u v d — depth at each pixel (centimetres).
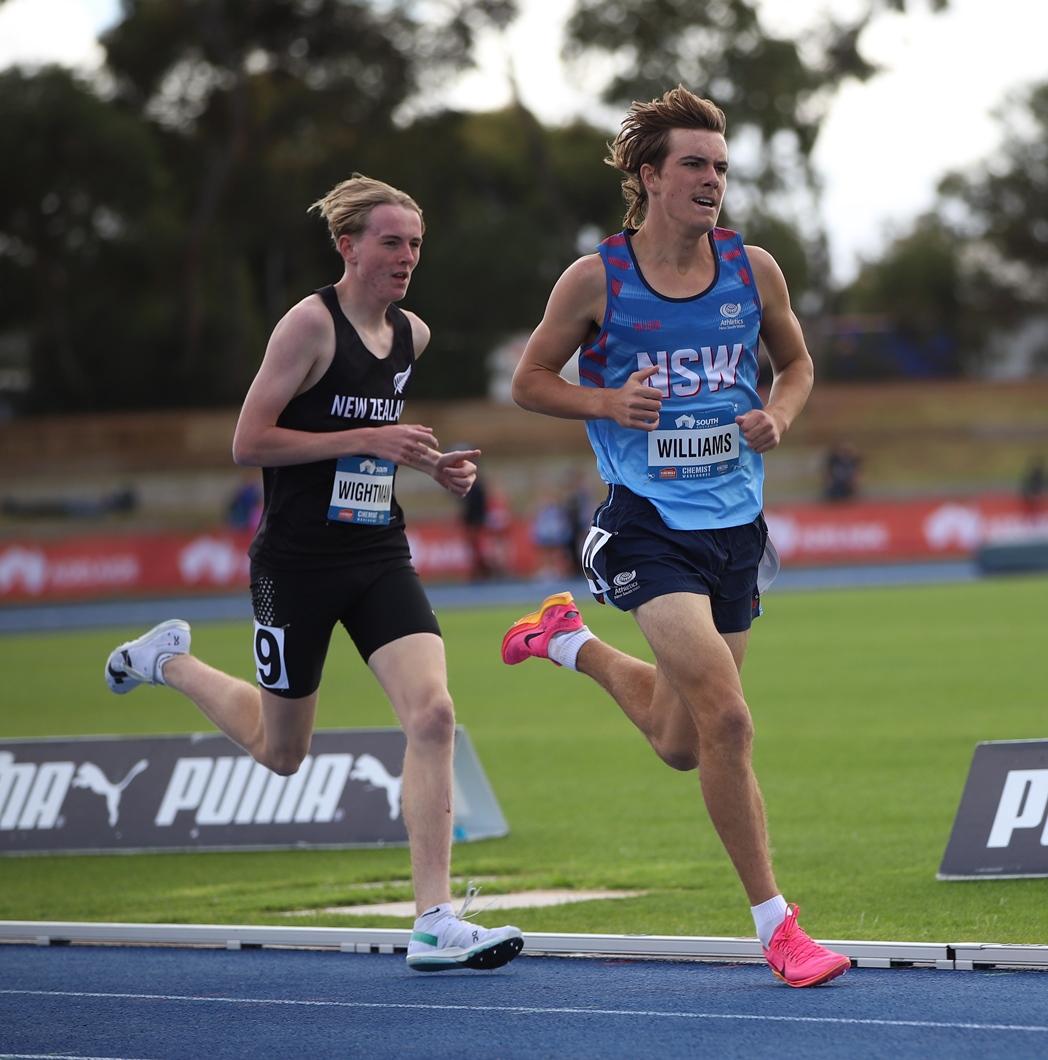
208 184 15062
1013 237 18525
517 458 14212
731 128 15150
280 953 1706
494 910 1909
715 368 1531
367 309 1636
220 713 1800
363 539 1644
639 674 1644
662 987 1466
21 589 10494
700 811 2669
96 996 1510
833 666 4919
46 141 14425
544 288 15825
